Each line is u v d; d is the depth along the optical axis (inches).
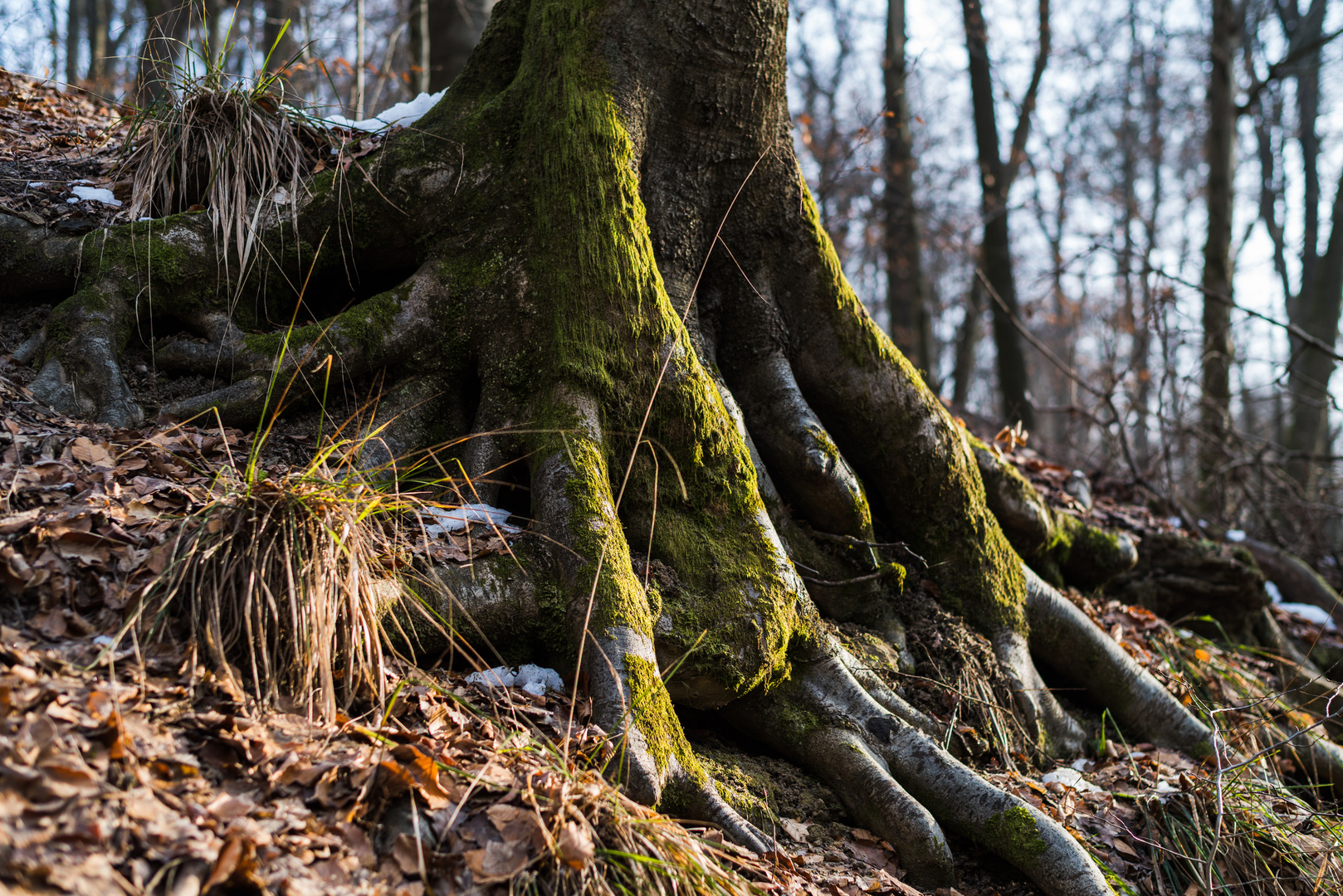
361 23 335.9
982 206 533.3
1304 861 137.6
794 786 133.2
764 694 137.3
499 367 146.5
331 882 80.0
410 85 372.8
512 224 151.0
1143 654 201.9
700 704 133.1
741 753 136.8
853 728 137.2
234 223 150.9
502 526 131.0
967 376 701.3
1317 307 615.2
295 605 96.8
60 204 156.2
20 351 134.6
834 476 164.2
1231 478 330.6
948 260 853.2
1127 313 389.1
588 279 141.2
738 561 138.9
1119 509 271.9
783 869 111.0
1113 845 137.6
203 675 92.3
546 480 131.6
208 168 156.9
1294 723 199.2
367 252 156.8
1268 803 150.8
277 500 104.5
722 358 175.0
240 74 165.9
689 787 115.1
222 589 97.9
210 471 122.6
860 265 847.7
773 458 169.8
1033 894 126.4
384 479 137.2
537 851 89.0
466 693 112.5
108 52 534.6
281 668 97.4
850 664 147.6
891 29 587.2
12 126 195.6
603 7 153.3
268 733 91.0
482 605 120.0
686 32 153.2
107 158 180.5
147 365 142.6
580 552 124.4
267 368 140.6
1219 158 422.0
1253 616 237.6
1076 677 189.9
